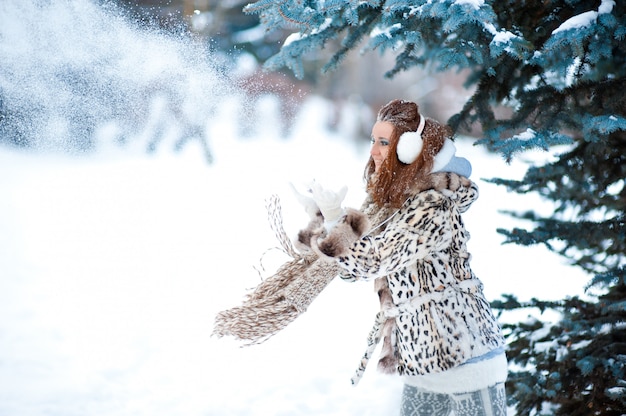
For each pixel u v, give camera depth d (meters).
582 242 5.02
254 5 4.64
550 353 4.91
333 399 5.91
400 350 3.69
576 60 4.49
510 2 4.78
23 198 12.51
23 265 9.14
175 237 10.97
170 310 7.92
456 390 3.54
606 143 4.94
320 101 21.14
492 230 11.46
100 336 7.05
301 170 15.98
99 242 10.44
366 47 5.70
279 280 3.82
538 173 5.16
